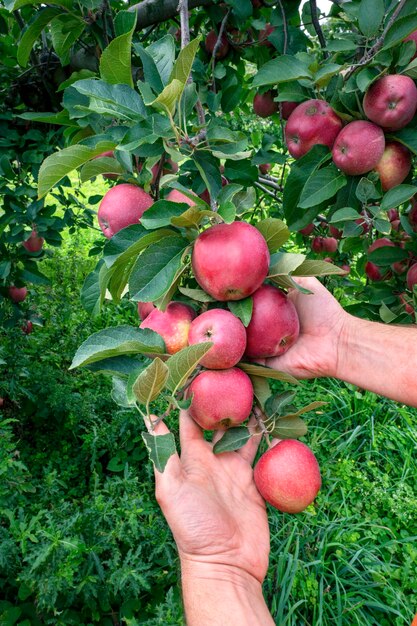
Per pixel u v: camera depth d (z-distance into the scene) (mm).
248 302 399
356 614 885
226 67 762
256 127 1268
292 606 872
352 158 500
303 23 803
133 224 397
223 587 434
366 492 1126
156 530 907
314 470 464
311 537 986
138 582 841
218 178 431
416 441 1276
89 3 564
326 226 1044
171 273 380
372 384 553
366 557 985
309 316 583
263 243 383
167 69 423
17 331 1199
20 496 925
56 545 782
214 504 460
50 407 1196
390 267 755
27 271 1006
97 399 1250
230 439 441
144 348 390
